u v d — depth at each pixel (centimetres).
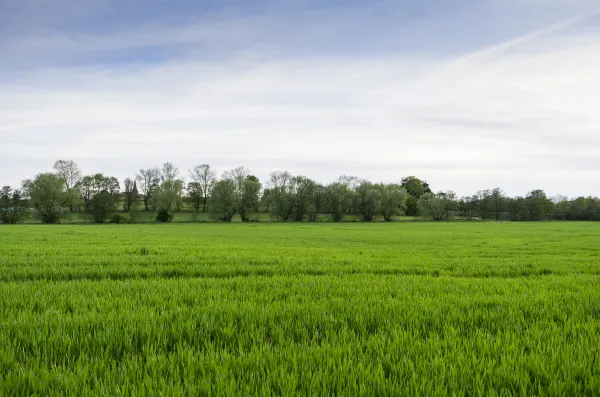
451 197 12444
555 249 2562
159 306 718
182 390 357
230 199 10306
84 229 5597
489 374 397
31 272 1172
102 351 461
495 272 1353
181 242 2928
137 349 484
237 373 406
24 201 8912
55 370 402
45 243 2612
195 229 6181
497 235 4747
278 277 1135
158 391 353
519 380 389
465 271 1386
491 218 13188
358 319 615
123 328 550
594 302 753
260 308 679
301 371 406
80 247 2248
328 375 398
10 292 844
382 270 1377
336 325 591
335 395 370
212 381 390
